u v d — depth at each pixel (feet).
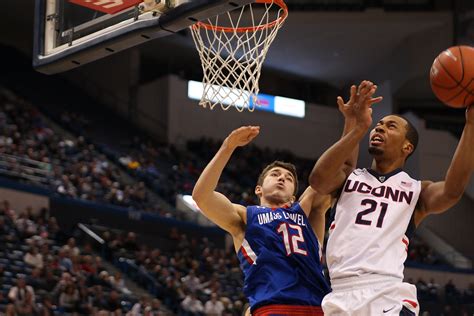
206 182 19.85
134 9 23.40
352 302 16.06
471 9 108.78
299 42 114.32
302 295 18.93
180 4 21.85
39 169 85.76
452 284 89.92
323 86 131.13
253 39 25.81
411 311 16.05
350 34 112.06
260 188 21.27
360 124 16.42
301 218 20.12
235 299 73.82
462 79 16.25
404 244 16.70
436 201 16.69
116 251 76.74
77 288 61.16
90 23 24.91
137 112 119.03
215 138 119.75
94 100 118.93
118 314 60.08
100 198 86.69
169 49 121.70
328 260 16.94
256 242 19.69
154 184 98.73
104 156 99.96
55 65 25.63
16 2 110.93
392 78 118.83
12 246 67.87
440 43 110.73
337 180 17.33
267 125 123.54
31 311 55.06
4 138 87.56
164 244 85.76
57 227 76.38
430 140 116.26
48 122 105.50
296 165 119.03
